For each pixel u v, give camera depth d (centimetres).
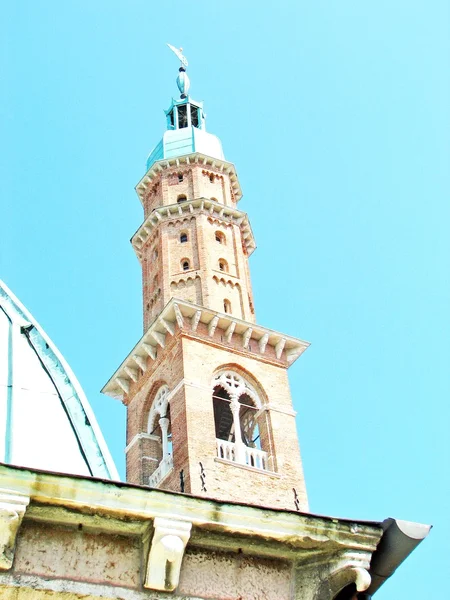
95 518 1079
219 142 7250
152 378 5303
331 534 1166
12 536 1020
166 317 5297
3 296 1678
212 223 6316
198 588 1103
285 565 1175
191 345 5141
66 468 1338
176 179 6756
